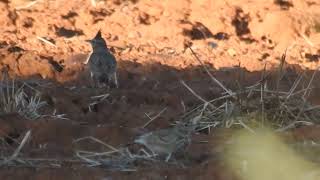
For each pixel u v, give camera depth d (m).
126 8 31.03
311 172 14.69
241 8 30.55
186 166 15.30
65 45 27.22
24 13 30.42
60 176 14.42
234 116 17.47
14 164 15.07
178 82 22.53
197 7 30.56
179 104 19.52
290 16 29.59
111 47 27.34
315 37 29.11
